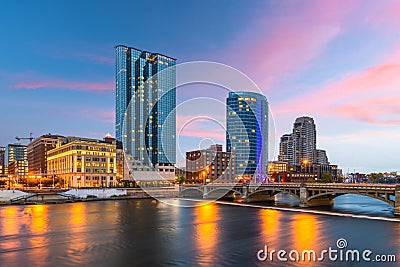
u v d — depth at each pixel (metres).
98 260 36.81
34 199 110.81
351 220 66.38
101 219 69.12
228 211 84.62
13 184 191.62
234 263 35.56
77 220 67.31
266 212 82.12
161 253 39.91
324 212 78.81
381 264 35.00
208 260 36.75
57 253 39.81
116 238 48.84
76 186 172.88
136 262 36.09
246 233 52.88
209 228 58.00
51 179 181.12
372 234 51.03
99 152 184.75
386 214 75.06
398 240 46.69
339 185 88.19
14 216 72.88
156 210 86.38
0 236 50.19
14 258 37.59
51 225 60.69
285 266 34.41
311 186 91.69
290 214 77.69
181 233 53.03
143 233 52.94
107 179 185.12
